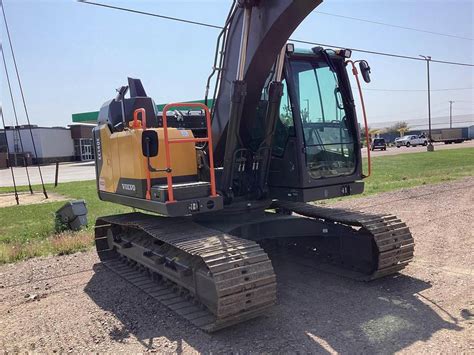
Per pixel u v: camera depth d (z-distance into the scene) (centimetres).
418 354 375
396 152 4281
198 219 572
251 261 429
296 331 430
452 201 1146
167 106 469
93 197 1688
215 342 416
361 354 381
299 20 453
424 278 564
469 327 421
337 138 599
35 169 4134
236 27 529
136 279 607
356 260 580
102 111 668
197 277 455
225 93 550
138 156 524
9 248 809
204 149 573
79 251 796
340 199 1295
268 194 588
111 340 435
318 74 591
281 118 579
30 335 456
